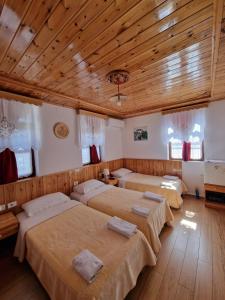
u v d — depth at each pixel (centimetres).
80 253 137
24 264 191
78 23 110
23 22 107
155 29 121
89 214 216
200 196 369
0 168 222
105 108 369
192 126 359
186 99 326
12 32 115
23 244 181
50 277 131
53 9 99
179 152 397
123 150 497
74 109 338
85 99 296
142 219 202
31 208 221
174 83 234
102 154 420
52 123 294
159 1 98
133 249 151
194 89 266
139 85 236
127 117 482
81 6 98
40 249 151
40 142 270
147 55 156
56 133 297
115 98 247
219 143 335
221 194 310
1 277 173
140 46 141
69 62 162
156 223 216
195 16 110
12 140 229
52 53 145
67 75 192
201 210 308
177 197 310
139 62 168
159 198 254
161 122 415
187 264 180
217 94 298
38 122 267
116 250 144
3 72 178
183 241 221
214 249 203
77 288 109
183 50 149
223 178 302
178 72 196
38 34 119
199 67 184
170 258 190
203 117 346
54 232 176
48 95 256
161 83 232
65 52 144
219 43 139
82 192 299
